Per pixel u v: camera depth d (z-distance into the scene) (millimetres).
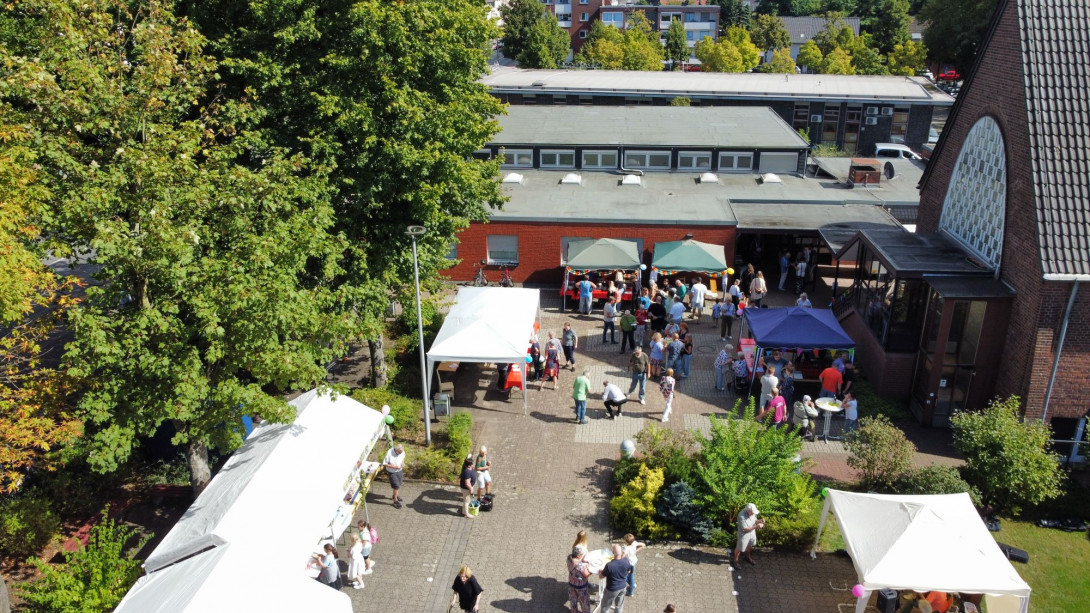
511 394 24234
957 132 25281
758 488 17750
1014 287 21484
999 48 22562
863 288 26203
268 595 12289
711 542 17531
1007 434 18234
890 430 18703
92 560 14172
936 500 15430
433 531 18094
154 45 14969
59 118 14375
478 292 25094
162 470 19734
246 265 15328
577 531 18109
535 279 33750
